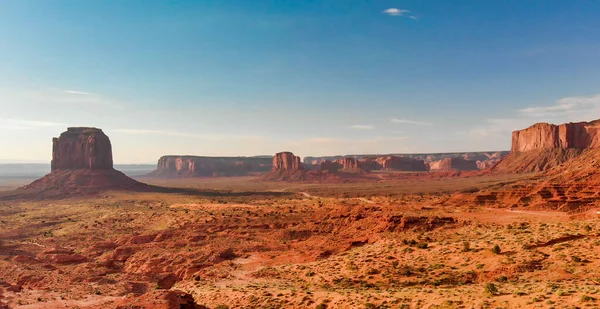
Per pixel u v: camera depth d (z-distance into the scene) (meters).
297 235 98.31
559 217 89.62
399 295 40.88
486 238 61.59
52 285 66.50
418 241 67.44
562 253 47.16
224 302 47.69
